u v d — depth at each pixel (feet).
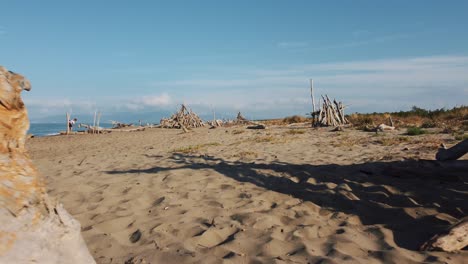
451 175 17.42
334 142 38.58
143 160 31.19
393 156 25.63
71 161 33.35
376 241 11.58
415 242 11.38
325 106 73.26
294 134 54.03
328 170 22.03
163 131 92.02
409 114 76.84
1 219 5.11
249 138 51.03
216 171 23.67
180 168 25.53
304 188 18.38
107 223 13.73
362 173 20.39
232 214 14.60
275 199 16.80
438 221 12.80
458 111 66.23
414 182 17.74
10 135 6.28
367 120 71.56
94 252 11.12
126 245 11.67
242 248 11.16
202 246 11.50
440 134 41.09
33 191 5.93
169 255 10.62
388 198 15.85
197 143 47.73
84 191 19.29
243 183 20.12
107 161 31.76
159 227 13.14
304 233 12.28
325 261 9.93
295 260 10.18
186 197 17.57
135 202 16.81
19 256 4.98
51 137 80.69
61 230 5.91
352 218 13.92
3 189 5.54
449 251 10.53
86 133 92.89
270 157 29.37
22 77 6.72
